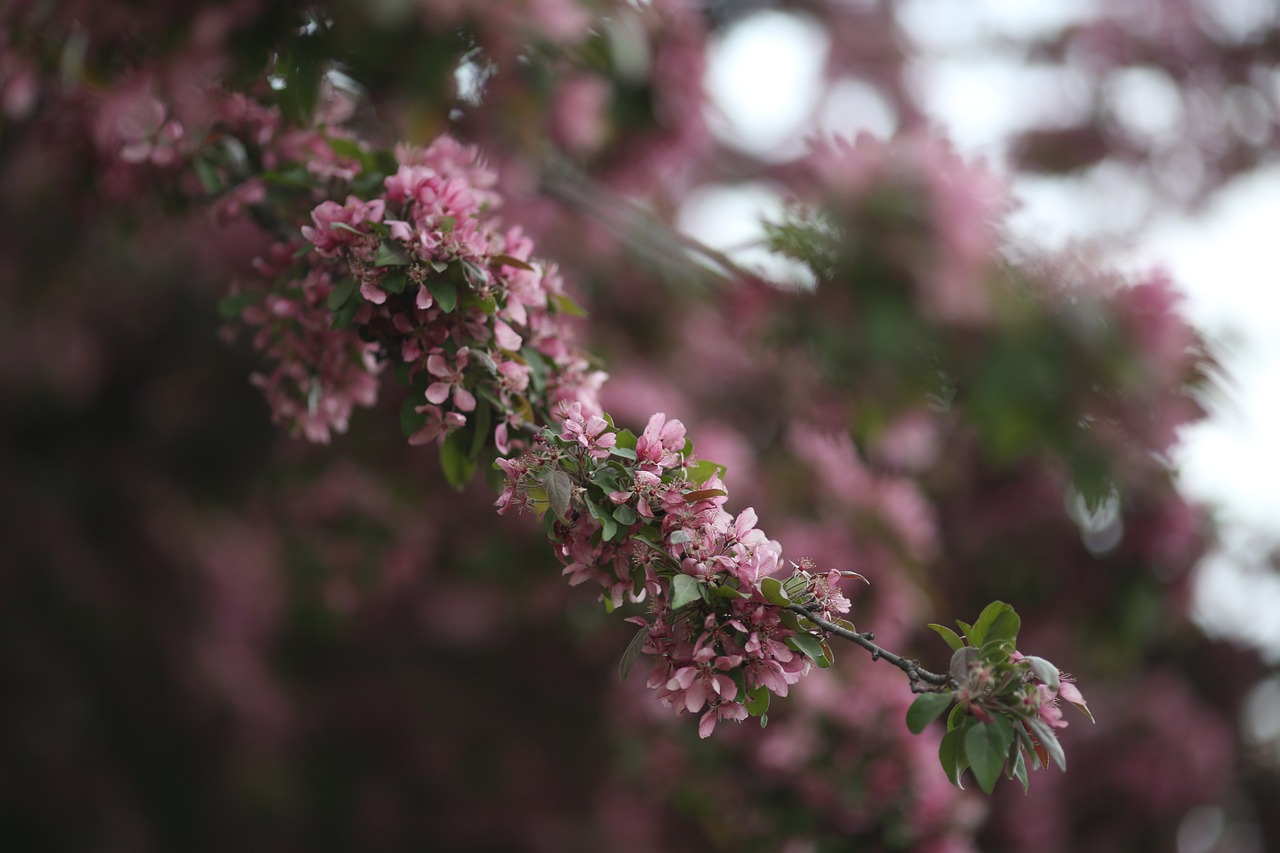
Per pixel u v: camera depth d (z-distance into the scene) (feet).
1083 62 22.43
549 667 24.34
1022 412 11.68
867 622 13.98
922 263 11.23
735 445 15.11
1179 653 24.43
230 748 26.73
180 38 8.27
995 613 5.42
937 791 11.12
